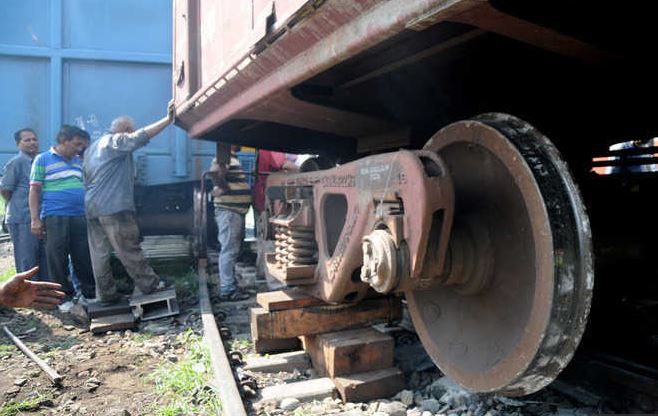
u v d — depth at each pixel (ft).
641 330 9.06
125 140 14.85
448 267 7.21
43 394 9.80
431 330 8.23
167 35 21.45
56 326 14.56
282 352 11.25
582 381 8.57
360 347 9.25
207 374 10.27
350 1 6.02
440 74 9.66
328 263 9.46
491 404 7.98
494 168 7.00
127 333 13.74
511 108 9.27
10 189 17.70
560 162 6.05
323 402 8.73
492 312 7.14
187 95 13.75
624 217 8.72
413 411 8.16
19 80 20.24
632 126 9.00
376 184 7.68
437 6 4.89
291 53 7.94
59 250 16.67
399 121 10.64
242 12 9.52
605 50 6.21
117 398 9.60
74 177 17.02
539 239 5.87
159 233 23.80
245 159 23.40
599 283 9.29
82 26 20.57
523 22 5.42
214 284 18.88
